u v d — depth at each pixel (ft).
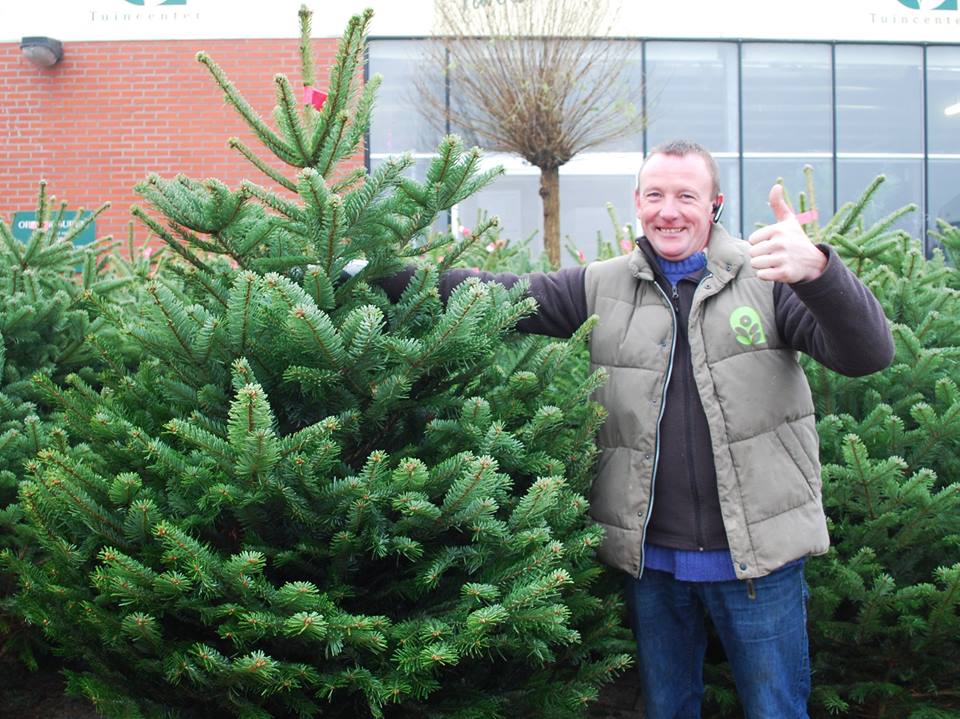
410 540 6.61
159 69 34.83
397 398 7.11
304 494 6.62
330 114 7.63
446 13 28.91
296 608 6.28
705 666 10.13
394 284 8.29
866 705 9.97
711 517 7.75
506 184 35.99
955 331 10.84
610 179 36.22
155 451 6.61
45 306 11.62
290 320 6.33
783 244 6.64
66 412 7.83
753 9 35.76
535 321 8.69
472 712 6.86
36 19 34.76
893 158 36.55
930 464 9.77
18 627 10.37
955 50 36.63
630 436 8.00
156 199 7.27
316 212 6.96
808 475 7.82
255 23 34.53
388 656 6.73
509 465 7.45
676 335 7.95
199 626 6.81
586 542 7.47
